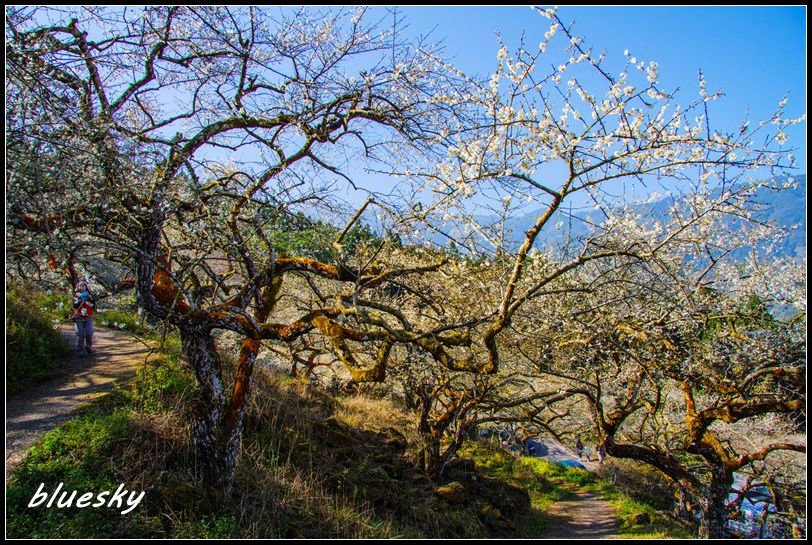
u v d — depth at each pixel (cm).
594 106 539
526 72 569
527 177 544
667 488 1750
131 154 502
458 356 1055
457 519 871
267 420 880
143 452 616
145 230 527
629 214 740
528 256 652
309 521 655
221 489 616
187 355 625
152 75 608
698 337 1009
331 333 587
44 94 448
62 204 463
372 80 662
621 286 816
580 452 2180
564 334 962
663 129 541
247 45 627
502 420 1104
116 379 872
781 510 1147
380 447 1091
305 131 637
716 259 891
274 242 730
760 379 957
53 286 532
